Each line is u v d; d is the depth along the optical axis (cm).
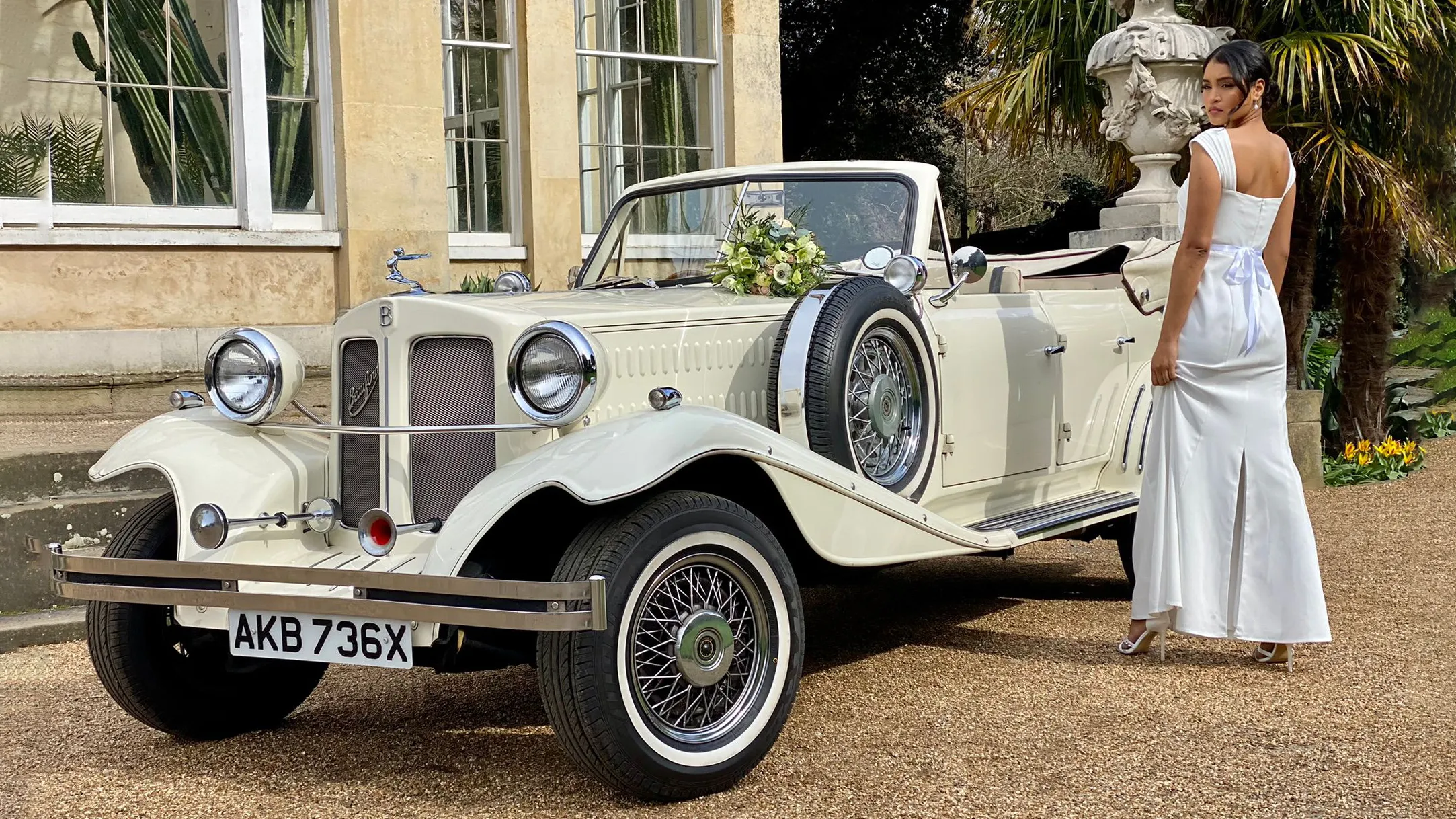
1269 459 411
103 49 802
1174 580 416
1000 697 395
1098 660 438
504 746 364
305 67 860
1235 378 411
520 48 940
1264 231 415
